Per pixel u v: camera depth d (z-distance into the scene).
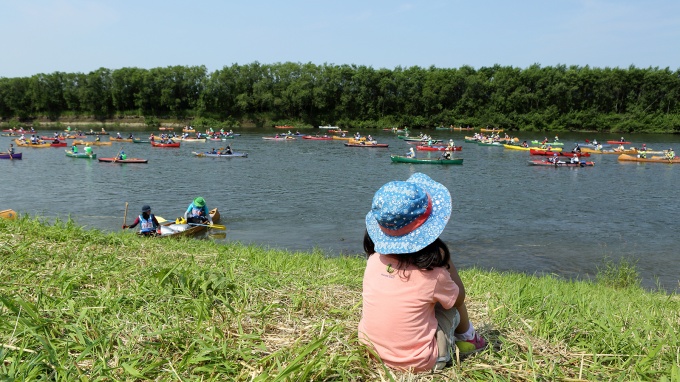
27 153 43.59
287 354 3.51
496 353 3.79
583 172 36.72
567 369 3.64
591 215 22.27
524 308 5.15
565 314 4.89
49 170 33.25
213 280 4.76
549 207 23.91
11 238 6.97
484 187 29.59
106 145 53.09
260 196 25.55
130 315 4.00
